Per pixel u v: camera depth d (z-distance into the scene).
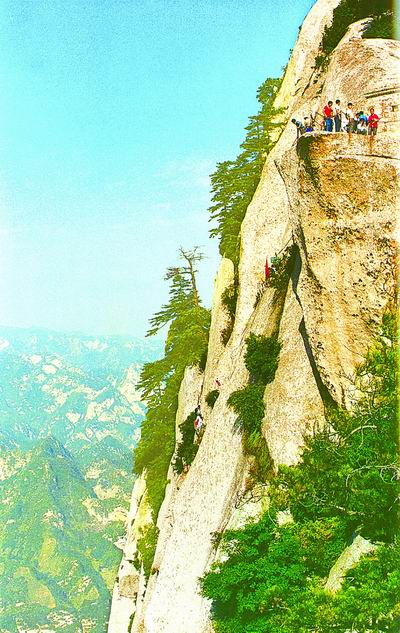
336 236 24.86
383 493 18.03
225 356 46.38
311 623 16.05
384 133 24.44
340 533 23.44
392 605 14.65
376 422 18.75
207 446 40.19
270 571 23.72
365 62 31.08
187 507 38.97
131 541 71.50
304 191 25.77
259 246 45.78
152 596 37.09
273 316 37.34
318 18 58.62
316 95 45.53
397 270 23.03
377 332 22.95
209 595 25.84
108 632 71.94
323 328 25.72
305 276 26.53
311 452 21.45
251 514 29.92
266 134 55.19
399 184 23.36
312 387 30.17
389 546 16.98
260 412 33.91
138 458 67.62
